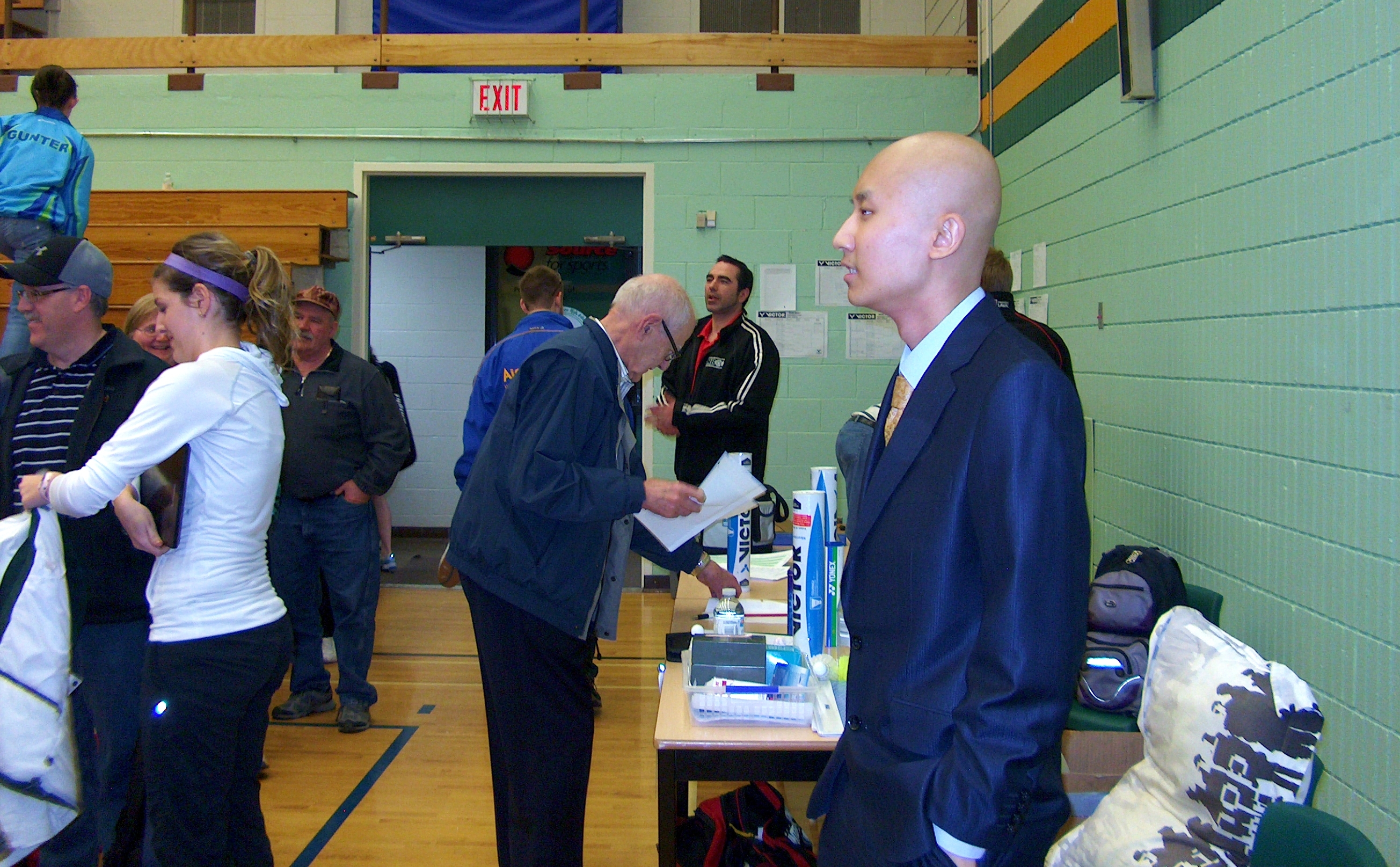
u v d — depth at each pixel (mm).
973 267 1222
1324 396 2203
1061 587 1045
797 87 5273
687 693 1713
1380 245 2014
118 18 6609
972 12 5168
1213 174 2691
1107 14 3404
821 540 1940
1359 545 2086
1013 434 1068
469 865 2555
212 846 1785
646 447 5391
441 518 7477
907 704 1136
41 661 1706
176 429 1696
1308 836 1181
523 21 5879
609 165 5320
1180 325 2891
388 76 5285
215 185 5309
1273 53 2398
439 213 5434
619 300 2051
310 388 3494
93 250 2205
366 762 3242
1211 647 1488
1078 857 1517
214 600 1752
